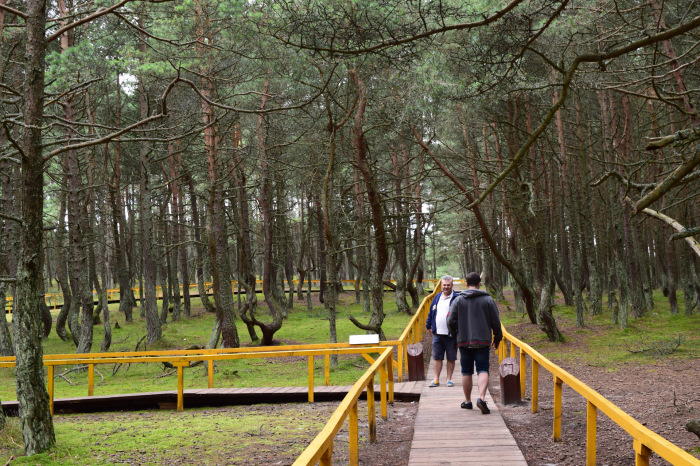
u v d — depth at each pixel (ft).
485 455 20.31
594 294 81.76
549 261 94.79
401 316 100.22
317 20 17.78
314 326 91.71
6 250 65.92
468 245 151.64
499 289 119.75
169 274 125.80
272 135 83.30
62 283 88.99
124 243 122.83
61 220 92.17
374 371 23.68
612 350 53.83
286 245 120.78
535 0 22.29
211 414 35.60
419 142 62.34
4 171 58.18
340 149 70.64
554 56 43.96
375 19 17.93
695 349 50.03
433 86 36.94
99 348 78.89
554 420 23.08
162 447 25.14
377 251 62.28
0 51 39.63
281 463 21.74
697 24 11.68
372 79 56.54
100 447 25.32
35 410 24.52
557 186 99.09
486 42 18.79
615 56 12.74
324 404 37.22
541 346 60.29
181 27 39.37
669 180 11.95
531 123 69.97
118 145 101.50
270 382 48.24
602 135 71.15
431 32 14.97
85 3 34.55
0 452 25.22
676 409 28.58
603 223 88.79
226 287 65.57
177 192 109.91
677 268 109.70
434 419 26.37
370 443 24.76
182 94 71.10
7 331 63.41
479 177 86.58
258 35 28.96
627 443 23.04
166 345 77.20
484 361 27.43
